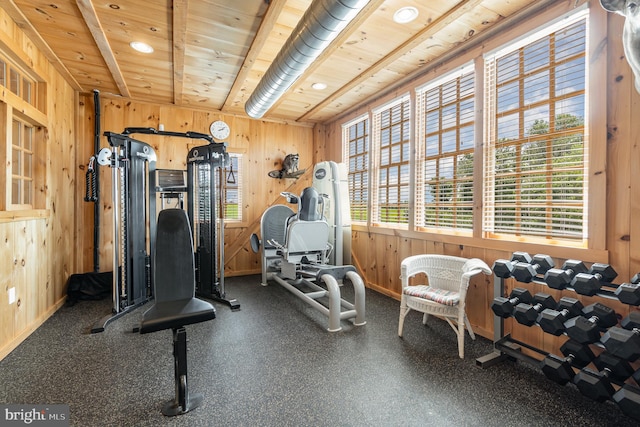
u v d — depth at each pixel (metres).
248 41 2.73
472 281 2.69
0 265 2.22
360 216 4.46
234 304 3.29
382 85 3.69
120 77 3.40
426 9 2.29
